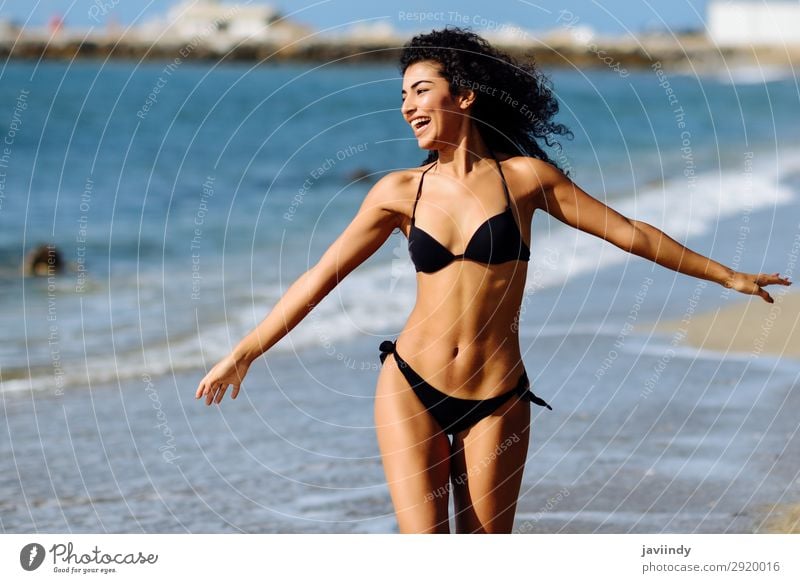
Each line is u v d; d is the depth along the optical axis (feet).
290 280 77.87
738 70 379.14
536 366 49.26
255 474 37.40
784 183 120.57
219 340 58.70
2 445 39.96
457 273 23.36
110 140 171.53
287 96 245.65
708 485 34.45
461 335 23.45
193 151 167.94
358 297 67.87
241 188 134.62
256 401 46.42
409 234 24.00
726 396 44.29
